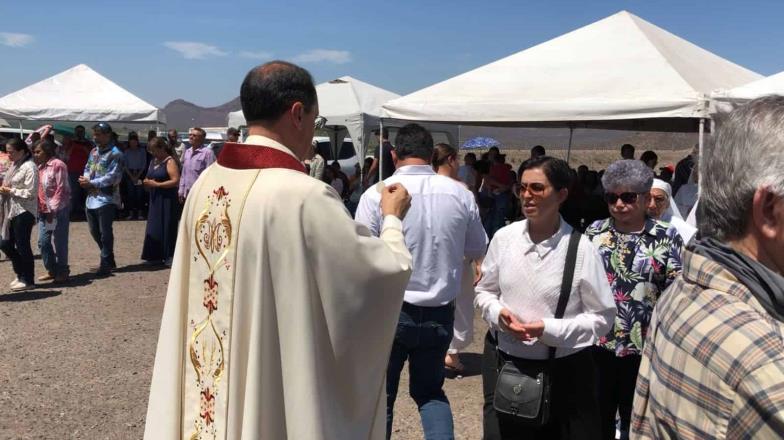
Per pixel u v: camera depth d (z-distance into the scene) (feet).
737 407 3.36
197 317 6.90
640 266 10.12
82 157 50.52
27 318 22.03
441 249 10.89
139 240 39.52
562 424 9.16
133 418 14.35
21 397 15.26
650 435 4.09
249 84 6.70
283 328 6.28
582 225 27.81
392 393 10.93
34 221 25.85
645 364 4.42
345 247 6.31
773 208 3.69
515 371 9.08
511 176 38.83
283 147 6.73
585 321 8.89
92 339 19.84
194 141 32.24
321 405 6.29
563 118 24.04
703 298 3.75
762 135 3.76
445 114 26.43
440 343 10.92
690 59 26.73
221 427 6.56
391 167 39.50
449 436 10.52
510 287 9.43
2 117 47.50
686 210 22.61
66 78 50.80
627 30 26.50
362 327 6.52
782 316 3.60
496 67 27.66
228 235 6.53
